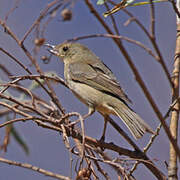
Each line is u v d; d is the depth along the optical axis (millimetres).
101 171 8125
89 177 6949
